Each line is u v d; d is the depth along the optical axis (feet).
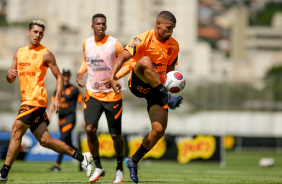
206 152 179.93
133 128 492.95
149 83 64.23
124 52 65.72
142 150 66.54
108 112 79.15
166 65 68.85
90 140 78.02
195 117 525.75
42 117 69.21
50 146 69.92
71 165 140.46
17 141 67.67
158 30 66.28
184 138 182.70
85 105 79.61
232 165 179.73
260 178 87.66
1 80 586.04
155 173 105.09
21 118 67.41
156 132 64.90
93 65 79.20
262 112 537.65
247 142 372.38
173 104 65.36
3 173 67.41
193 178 86.17
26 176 87.76
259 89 608.19
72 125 108.06
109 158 175.22
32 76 68.49
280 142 365.61
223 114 531.91
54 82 503.61
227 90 586.45
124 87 80.59
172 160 182.91
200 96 581.12
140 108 508.94
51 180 79.00
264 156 270.26
